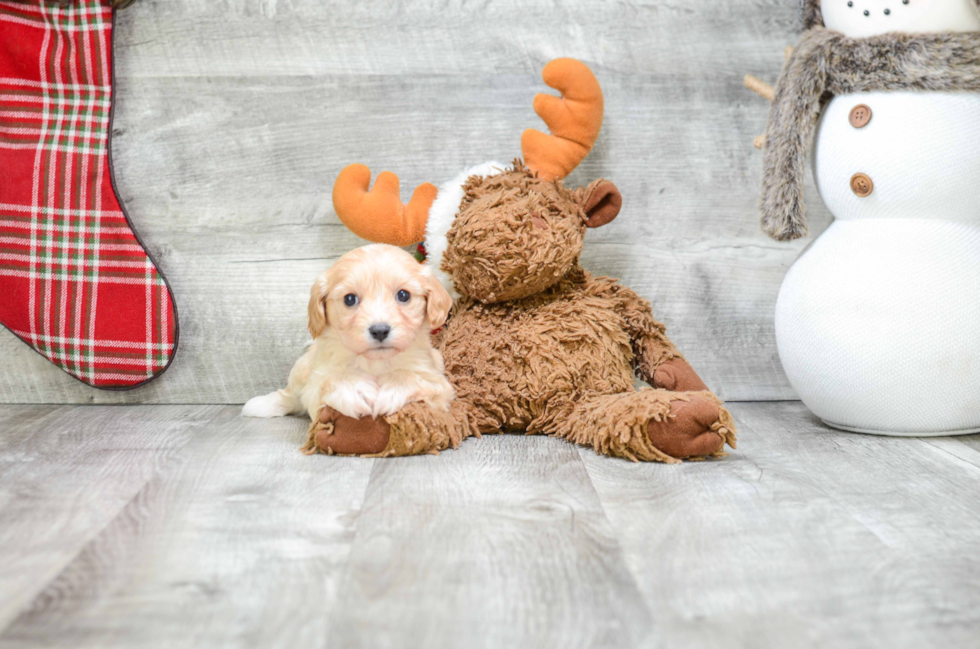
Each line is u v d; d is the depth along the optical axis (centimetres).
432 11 180
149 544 100
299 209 183
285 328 186
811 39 153
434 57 181
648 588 89
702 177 186
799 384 162
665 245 188
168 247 183
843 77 148
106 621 81
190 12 178
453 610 83
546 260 149
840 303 150
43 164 174
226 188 182
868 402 152
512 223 148
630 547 100
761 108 186
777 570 94
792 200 154
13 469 132
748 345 191
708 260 189
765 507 114
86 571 93
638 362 167
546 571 93
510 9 181
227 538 102
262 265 185
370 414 138
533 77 182
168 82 179
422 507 114
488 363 156
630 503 116
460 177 162
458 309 166
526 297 160
